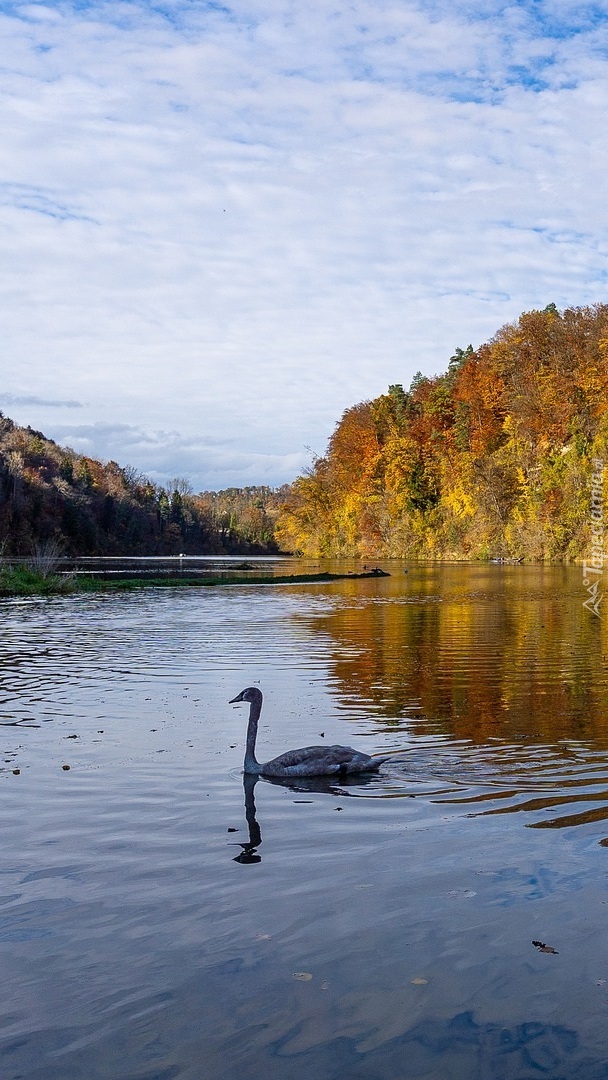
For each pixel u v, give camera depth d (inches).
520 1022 179.3
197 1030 178.4
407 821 308.0
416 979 195.9
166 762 396.8
